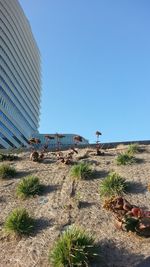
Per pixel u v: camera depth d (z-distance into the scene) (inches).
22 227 328.2
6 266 286.2
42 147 628.1
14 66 4926.2
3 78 4419.3
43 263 282.2
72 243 273.0
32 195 406.6
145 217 297.0
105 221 335.6
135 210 300.5
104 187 389.4
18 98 5078.7
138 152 548.1
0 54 4375.0
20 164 536.1
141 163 482.9
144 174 435.5
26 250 303.6
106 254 285.0
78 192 404.5
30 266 281.3
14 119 4820.4
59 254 271.4
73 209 364.5
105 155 552.7
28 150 647.8
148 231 301.6
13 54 4904.0
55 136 619.5
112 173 424.2
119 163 481.4
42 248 302.5
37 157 540.4
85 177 440.5
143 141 652.7
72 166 489.7
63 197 394.9
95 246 281.9
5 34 4633.4
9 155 572.7
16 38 5103.3
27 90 5649.6
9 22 4822.8
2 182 464.4
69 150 624.1
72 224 336.2
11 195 421.1
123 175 438.6
